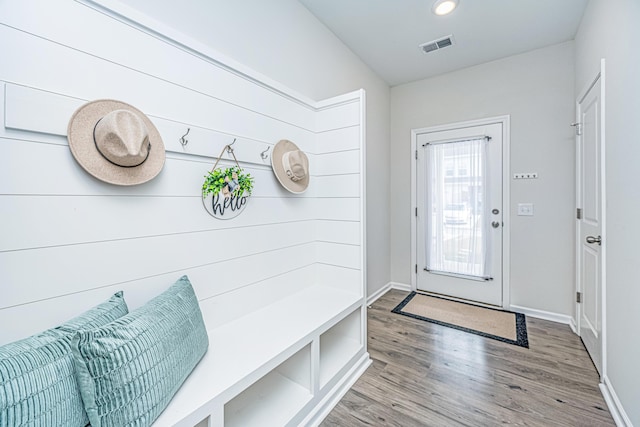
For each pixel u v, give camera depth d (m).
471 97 3.01
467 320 2.59
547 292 2.63
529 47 2.65
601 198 1.67
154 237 1.22
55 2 0.94
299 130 1.99
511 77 2.79
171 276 1.28
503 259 2.84
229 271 1.53
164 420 0.86
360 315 1.93
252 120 1.65
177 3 1.36
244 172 1.60
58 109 0.94
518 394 1.59
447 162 3.15
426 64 2.99
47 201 0.93
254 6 1.76
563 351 2.04
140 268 1.17
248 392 1.47
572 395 1.58
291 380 1.56
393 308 2.89
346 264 2.04
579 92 2.28
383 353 2.04
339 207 2.06
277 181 1.83
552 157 2.60
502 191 2.84
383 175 3.36
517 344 2.15
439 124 3.20
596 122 1.83
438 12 2.22
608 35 1.58
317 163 2.16
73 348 0.73
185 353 1.02
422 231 3.34
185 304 1.14
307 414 1.39
